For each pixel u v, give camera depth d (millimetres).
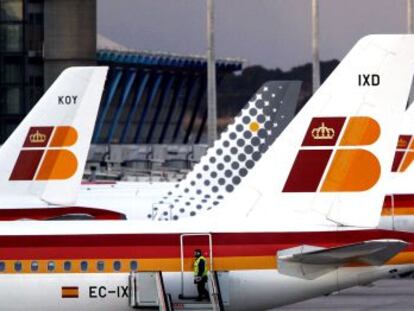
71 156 155125
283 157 118688
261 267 116250
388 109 117312
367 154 117562
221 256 116625
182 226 118250
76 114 155125
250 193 118938
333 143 117875
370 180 117562
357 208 117562
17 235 118812
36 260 118000
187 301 116875
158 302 115812
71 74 155125
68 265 117750
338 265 115062
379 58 117312
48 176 154750
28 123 155125
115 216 153500
